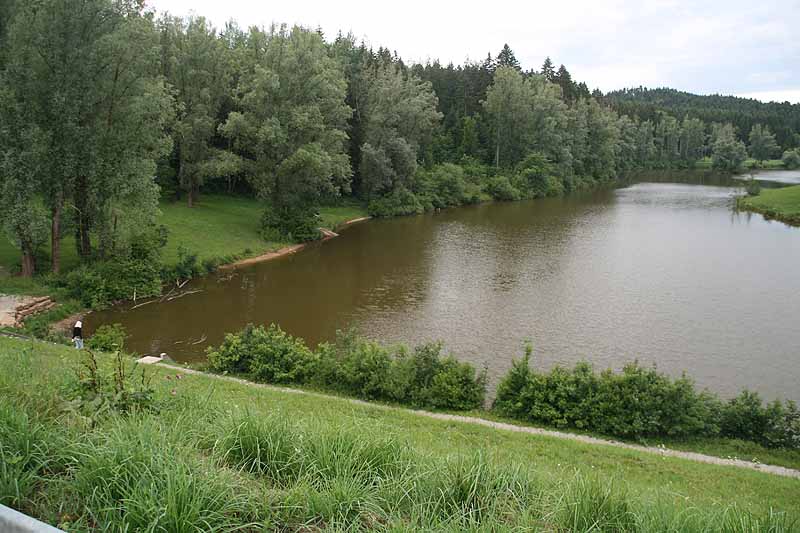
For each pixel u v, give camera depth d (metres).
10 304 24.53
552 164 86.44
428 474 5.53
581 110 98.06
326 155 46.09
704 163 142.62
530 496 5.49
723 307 29.17
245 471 5.52
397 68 85.69
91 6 26.11
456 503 5.11
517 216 61.97
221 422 6.27
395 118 64.06
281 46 47.34
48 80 26.09
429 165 76.12
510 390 16.59
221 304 29.80
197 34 44.97
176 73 44.56
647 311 28.56
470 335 25.20
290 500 4.81
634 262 39.12
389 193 64.81
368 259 40.94
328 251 43.62
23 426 5.03
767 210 60.69
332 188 49.97
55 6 25.48
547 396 16.05
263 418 6.34
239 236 43.62
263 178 45.72
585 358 22.64
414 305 29.83
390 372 17.12
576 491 5.42
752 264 38.25
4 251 31.25
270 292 32.28
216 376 16.92
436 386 16.78
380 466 5.75
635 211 64.69
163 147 31.42
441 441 12.34
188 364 19.47
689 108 198.62
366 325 26.61
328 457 5.56
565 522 5.04
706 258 40.22
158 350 22.89
